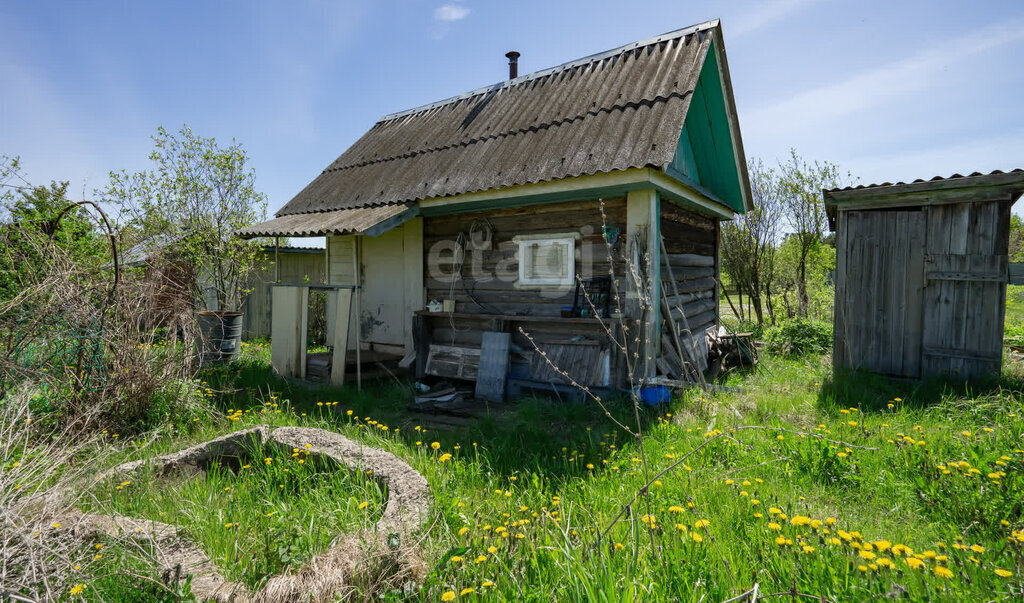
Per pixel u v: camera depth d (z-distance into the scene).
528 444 4.41
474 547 2.49
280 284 7.41
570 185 5.91
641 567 2.14
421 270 7.92
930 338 6.02
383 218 6.72
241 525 2.88
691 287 8.03
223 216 11.21
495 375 6.49
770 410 5.07
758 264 13.70
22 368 4.08
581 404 5.66
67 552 2.27
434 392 6.75
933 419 4.54
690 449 3.98
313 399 6.24
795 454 3.71
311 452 3.66
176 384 5.04
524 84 8.75
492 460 3.96
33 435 3.82
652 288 6.00
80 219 6.02
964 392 5.42
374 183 8.17
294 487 3.44
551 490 3.39
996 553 2.37
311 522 2.73
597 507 3.02
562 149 6.32
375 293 8.53
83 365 4.53
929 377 5.98
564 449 4.14
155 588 2.17
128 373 4.66
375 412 5.76
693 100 7.21
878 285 6.32
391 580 2.24
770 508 2.71
